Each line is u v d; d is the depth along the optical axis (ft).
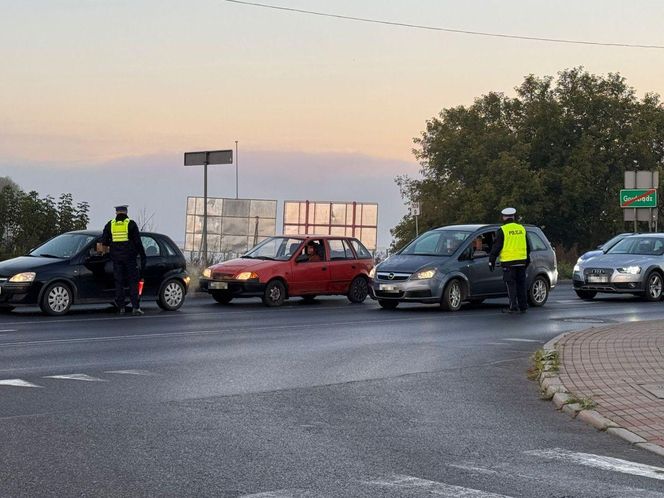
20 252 92.17
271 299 78.07
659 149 231.91
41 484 22.61
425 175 236.84
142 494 21.89
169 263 73.26
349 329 60.44
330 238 82.53
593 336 53.42
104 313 70.23
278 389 37.35
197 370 42.14
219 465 24.75
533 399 35.68
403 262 76.13
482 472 24.35
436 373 42.16
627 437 28.22
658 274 89.15
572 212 221.87
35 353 47.09
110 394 35.50
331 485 22.89
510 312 73.56
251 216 130.52
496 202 215.31
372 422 30.96
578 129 229.66
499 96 235.81
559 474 24.20
